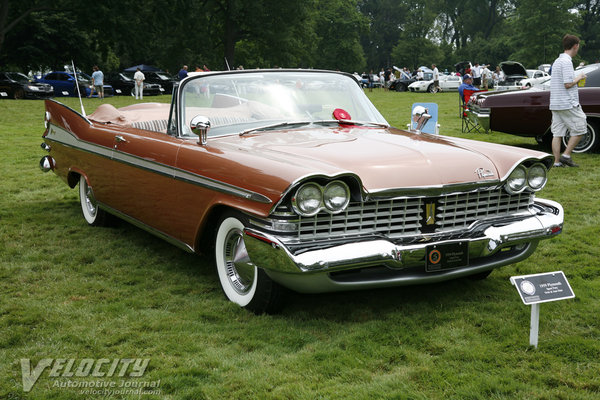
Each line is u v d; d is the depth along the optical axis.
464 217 3.49
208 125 3.76
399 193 3.18
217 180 3.39
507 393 2.53
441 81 36.28
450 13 84.56
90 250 4.79
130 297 3.75
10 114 18.14
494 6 81.38
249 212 3.13
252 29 42.97
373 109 4.68
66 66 39.44
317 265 2.92
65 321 3.33
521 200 3.70
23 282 4.05
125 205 4.64
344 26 68.62
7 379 2.69
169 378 2.67
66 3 28.12
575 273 4.12
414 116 4.80
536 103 8.75
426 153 3.46
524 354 2.90
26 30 36.19
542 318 3.36
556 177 7.33
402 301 3.67
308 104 4.38
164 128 4.99
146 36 30.19
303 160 3.21
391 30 90.44
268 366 2.80
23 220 5.75
